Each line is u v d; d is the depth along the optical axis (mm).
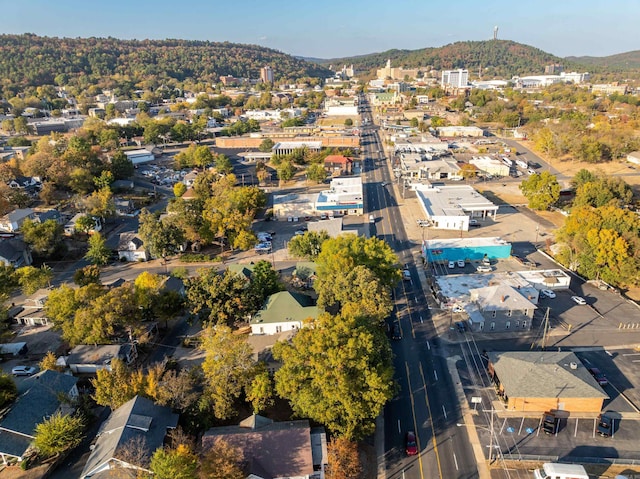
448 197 138000
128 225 130375
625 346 70625
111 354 66812
